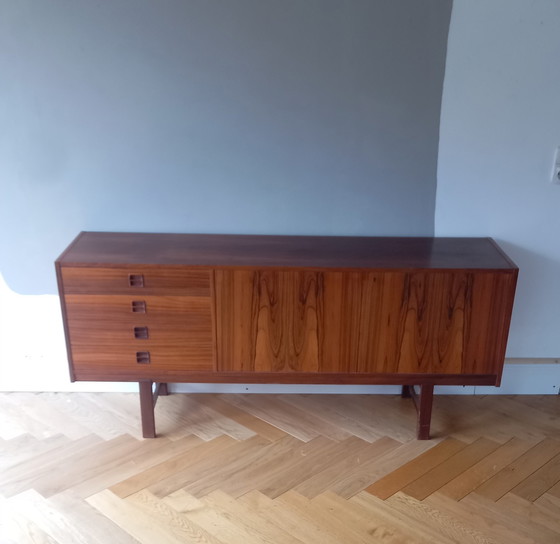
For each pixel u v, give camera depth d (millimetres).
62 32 2119
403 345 2137
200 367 2186
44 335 2523
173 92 2207
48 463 2156
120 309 2094
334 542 1827
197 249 2193
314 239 2354
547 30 2127
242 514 1932
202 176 2328
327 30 2141
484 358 2158
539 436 2350
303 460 2191
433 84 2213
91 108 2219
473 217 2396
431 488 2055
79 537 1836
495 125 2258
